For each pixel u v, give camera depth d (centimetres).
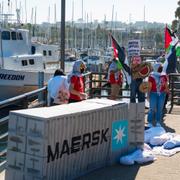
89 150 692
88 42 7156
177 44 1368
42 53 2853
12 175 641
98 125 702
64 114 627
